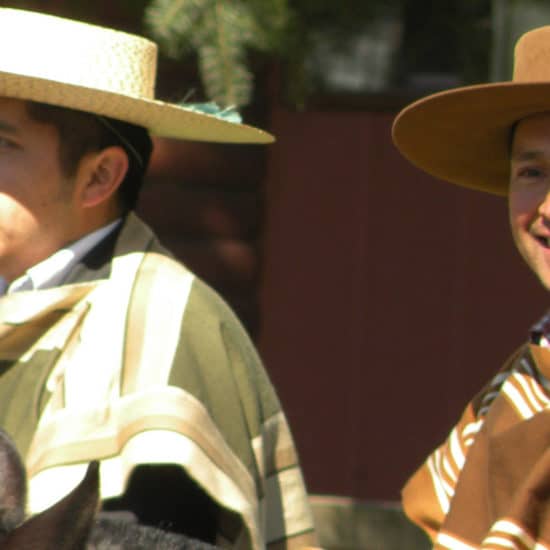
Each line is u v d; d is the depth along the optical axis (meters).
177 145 26.45
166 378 10.66
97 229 11.48
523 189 9.85
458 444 10.66
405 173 27.83
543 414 9.65
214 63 18.06
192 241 26.78
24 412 10.75
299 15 20.23
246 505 10.52
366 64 26.62
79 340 10.95
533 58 10.02
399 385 27.94
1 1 21.08
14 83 10.98
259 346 27.72
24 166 11.11
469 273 27.91
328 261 27.89
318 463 27.94
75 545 7.52
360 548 25.83
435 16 22.86
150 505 10.52
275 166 27.62
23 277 11.30
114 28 22.78
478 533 9.73
